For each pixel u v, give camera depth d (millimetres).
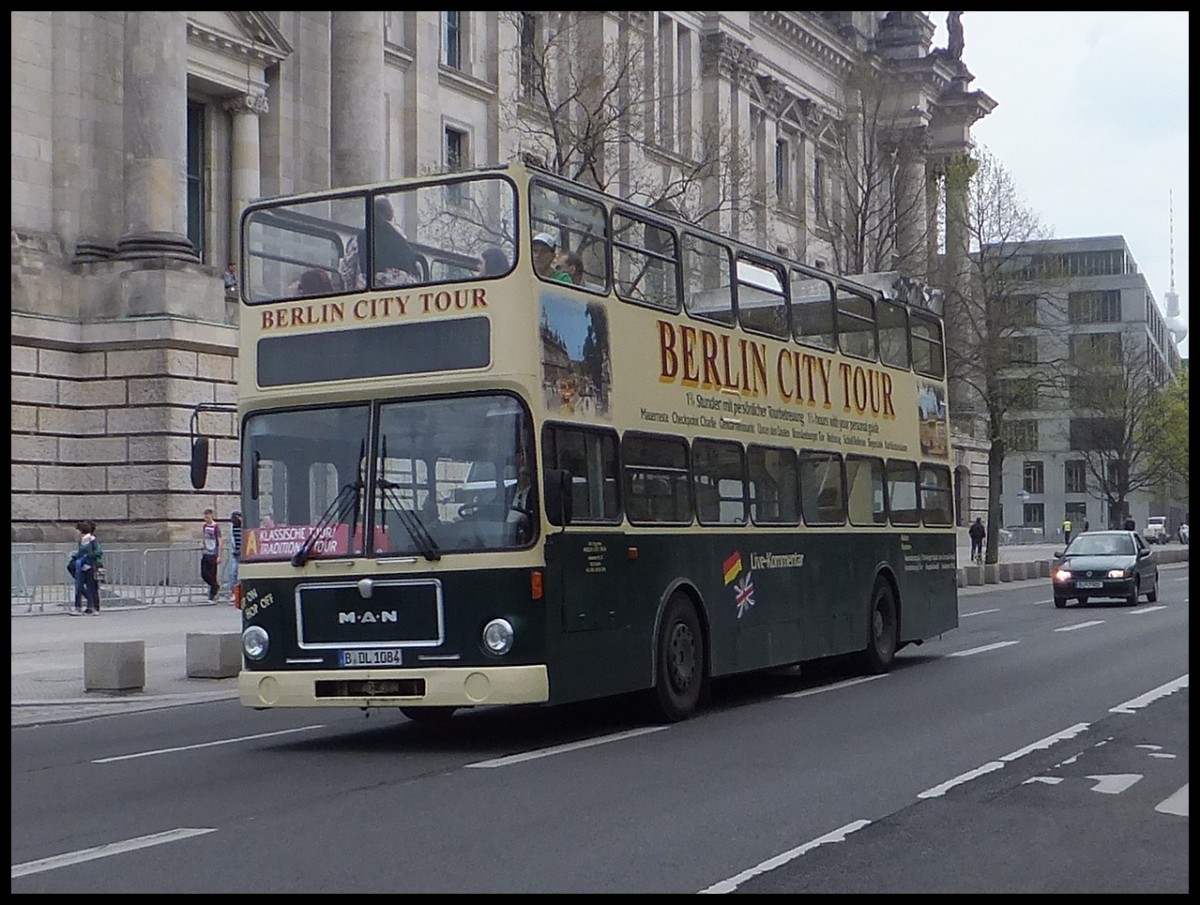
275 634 14008
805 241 67938
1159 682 18828
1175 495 109562
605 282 15008
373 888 8094
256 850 9203
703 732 14789
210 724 16953
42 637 27141
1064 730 14445
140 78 39125
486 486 13555
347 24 46438
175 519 37750
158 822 10320
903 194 58656
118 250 39250
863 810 10391
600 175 41688
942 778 11719
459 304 13797
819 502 19266
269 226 14609
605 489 14609
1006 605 39594
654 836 9508
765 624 17625
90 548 32250
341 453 14000
